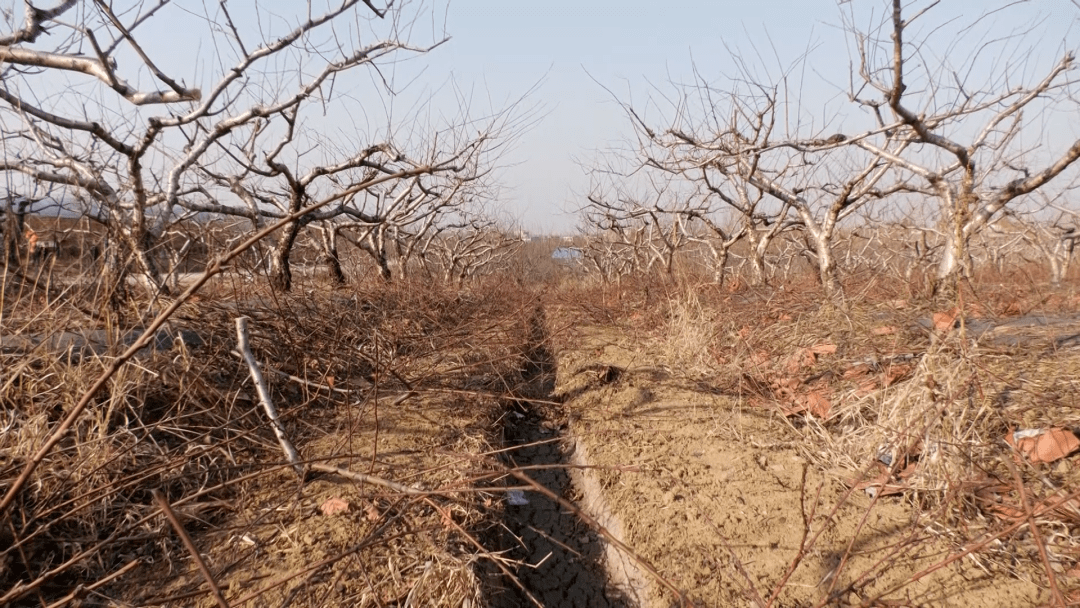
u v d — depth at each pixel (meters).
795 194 6.61
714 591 2.42
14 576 2.28
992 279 7.81
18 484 1.98
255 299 5.02
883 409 3.15
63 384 3.05
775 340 5.19
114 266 3.85
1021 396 3.31
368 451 3.55
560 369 5.88
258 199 7.04
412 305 7.20
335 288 7.68
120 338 3.35
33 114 3.66
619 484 3.40
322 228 7.68
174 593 2.31
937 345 3.07
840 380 4.08
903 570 2.37
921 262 7.82
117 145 3.98
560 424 4.72
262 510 2.87
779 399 4.12
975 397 3.13
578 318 8.18
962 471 2.67
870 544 2.56
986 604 2.13
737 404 4.27
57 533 2.49
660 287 8.22
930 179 5.43
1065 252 9.61
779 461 3.41
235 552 2.56
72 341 3.34
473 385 5.03
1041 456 2.80
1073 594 2.10
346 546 2.59
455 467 3.32
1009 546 2.38
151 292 4.04
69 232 3.80
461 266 13.67
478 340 6.30
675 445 3.78
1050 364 3.77
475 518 2.88
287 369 4.35
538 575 2.92
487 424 4.21
